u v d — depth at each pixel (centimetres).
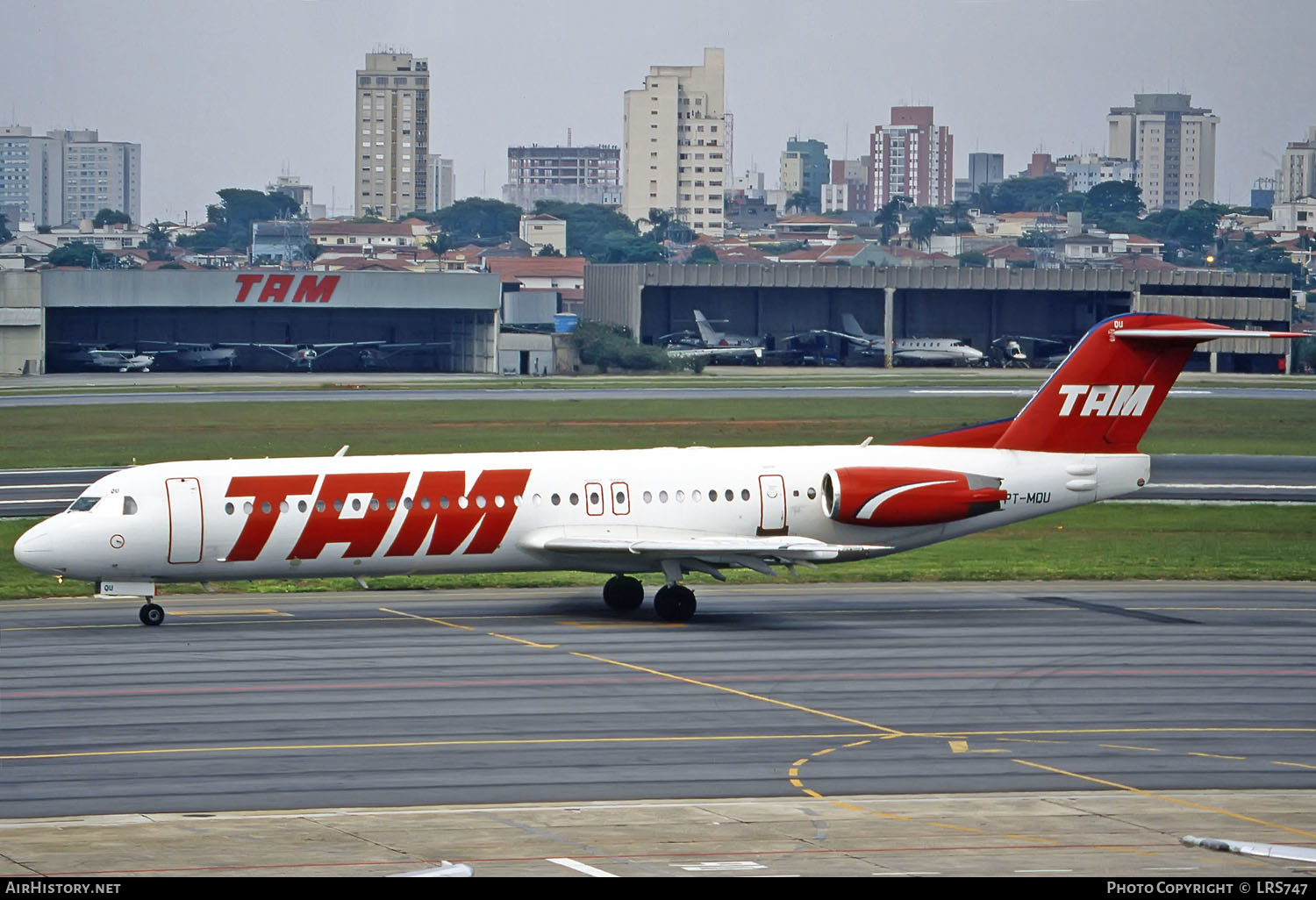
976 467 18062
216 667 13938
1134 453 18688
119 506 15775
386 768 10669
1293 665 14750
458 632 15912
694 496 17438
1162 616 17450
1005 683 13788
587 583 19425
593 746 11356
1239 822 9506
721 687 13475
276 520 16150
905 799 10025
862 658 14838
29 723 11812
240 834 8925
